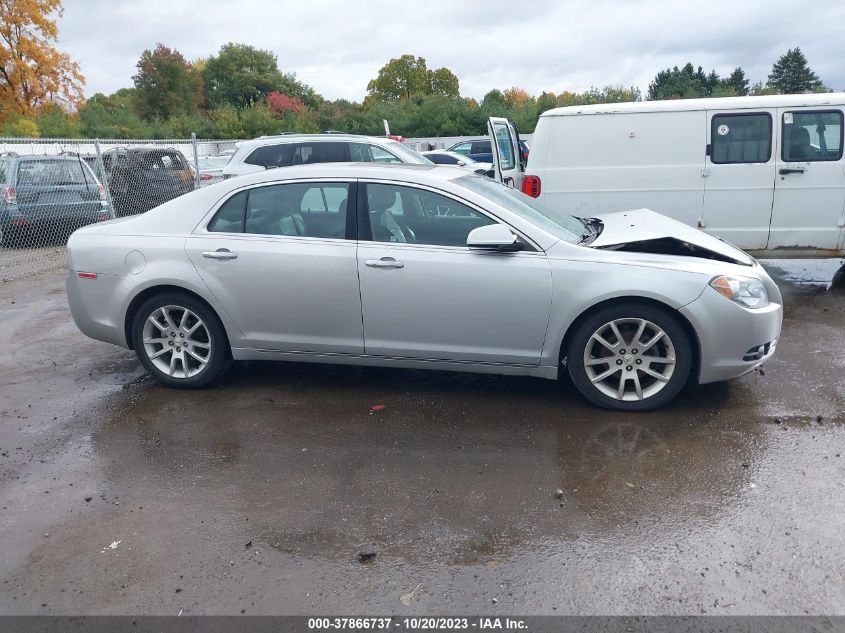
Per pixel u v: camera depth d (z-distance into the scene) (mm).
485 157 22438
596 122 7477
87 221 12234
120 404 4895
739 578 2840
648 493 3506
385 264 4477
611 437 4133
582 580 2869
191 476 3838
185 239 4840
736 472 3682
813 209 7113
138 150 13375
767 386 4824
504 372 4590
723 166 7207
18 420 4672
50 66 41188
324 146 10242
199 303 4891
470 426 4355
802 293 7410
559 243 4375
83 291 5043
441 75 72375
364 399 4848
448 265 4410
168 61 59062
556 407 4602
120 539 3268
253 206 4805
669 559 2980
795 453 3867
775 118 7039
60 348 6285
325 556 3088
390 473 3797
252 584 2918
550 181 7652
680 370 4344
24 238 11898
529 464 3844
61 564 3098
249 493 3639
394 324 4582
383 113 43312
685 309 4191
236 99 67750
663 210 7457
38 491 3732
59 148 16781
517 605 2740
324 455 4031
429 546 3133
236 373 5441
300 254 4613
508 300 4367
